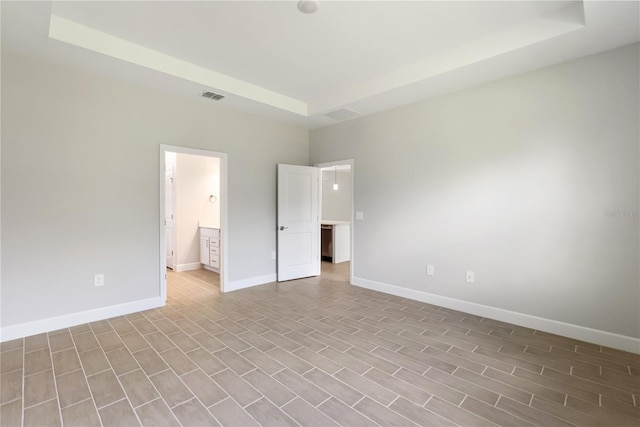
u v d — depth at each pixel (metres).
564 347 2.59
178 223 5.54
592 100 2.64
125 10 2.33
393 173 4.08
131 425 1.67
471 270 3.40
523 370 2.23
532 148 2.96
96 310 3.16
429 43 2.80
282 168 4.79
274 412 1.78
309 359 2.39
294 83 3.73
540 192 2.92
